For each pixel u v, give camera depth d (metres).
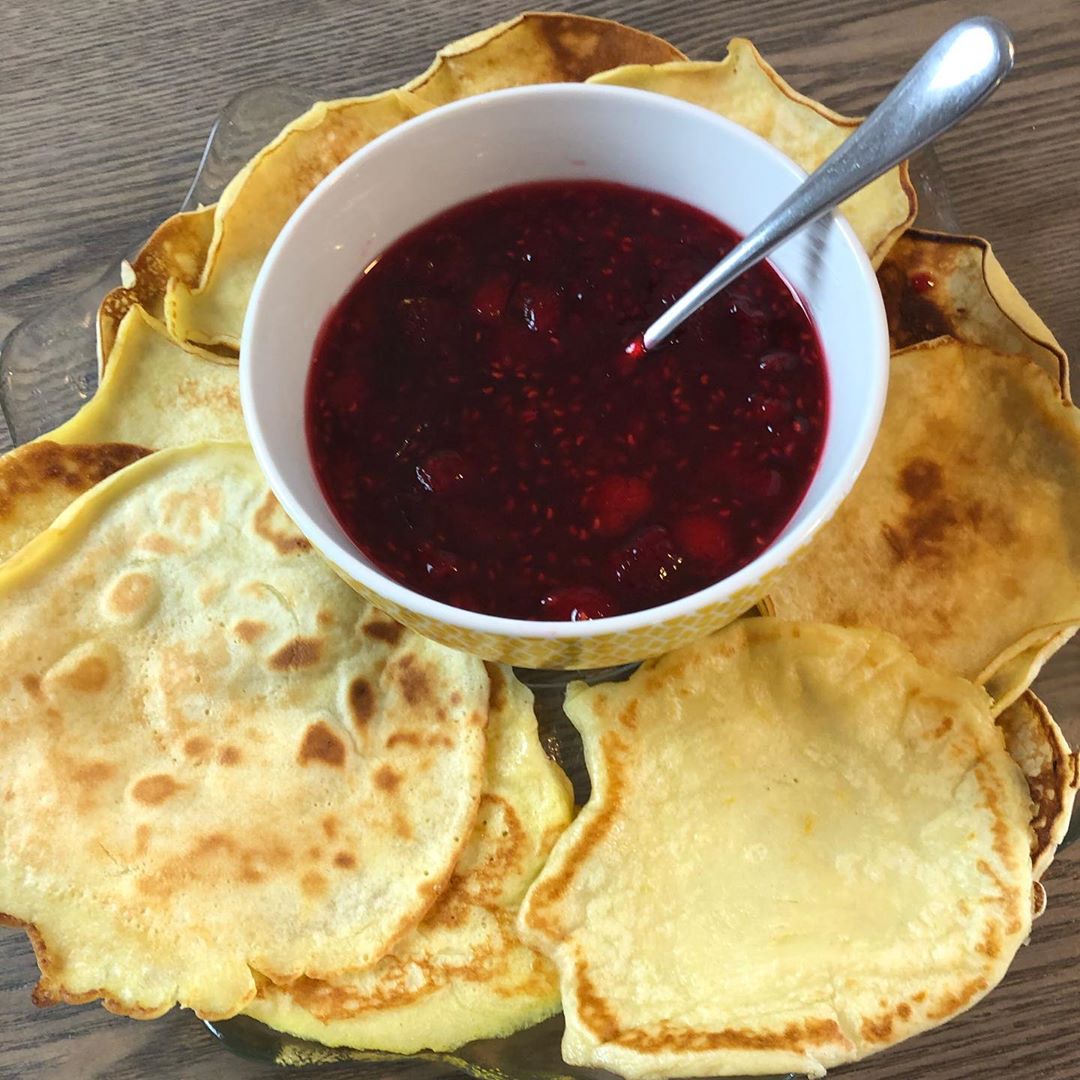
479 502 0.29
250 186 0.35
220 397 0.35
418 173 0.31
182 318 0.35
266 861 0.32
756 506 0.29
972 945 0.31
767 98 0.36
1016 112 0.42
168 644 0.33
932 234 0.35
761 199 0.30
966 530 0.34
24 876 0.31
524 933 0.31
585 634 0.26
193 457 0.34
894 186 0.34
